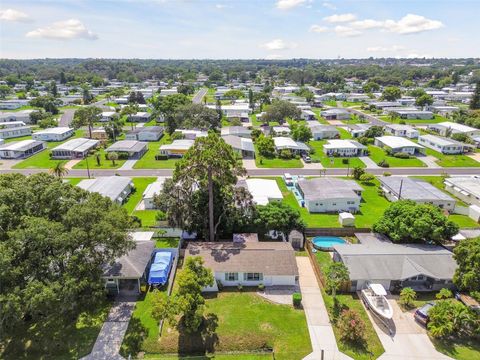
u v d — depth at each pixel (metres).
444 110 162.25
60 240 29.84
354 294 40.66
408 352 32.25
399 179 73.06
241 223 50.50
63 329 34.72
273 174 83.75
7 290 27.80
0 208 29.66
